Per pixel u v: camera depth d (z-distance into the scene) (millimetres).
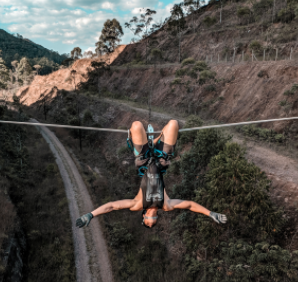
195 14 117625
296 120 37281
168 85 75688
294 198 26328
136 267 30969
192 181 33062
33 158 59938
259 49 63219
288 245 23578
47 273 29484
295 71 43625
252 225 23922
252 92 48719
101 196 46750
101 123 78188
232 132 43531
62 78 141250
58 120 90875
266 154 34562
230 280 23344
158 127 57250
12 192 40844
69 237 35344
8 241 29328
